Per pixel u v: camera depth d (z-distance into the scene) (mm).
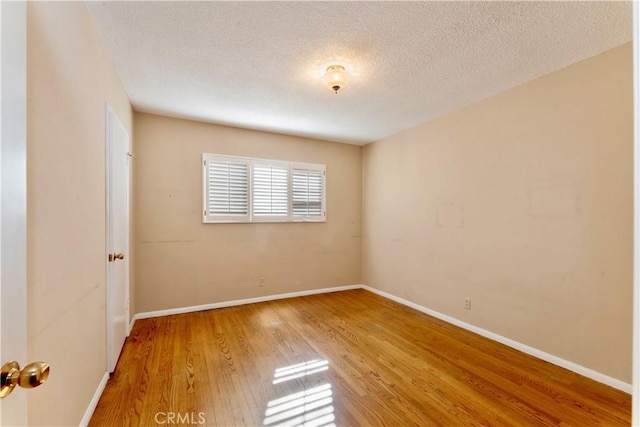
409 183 3781
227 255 3689
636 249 626
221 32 1821
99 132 1832
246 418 1648
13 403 620
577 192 2143
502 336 2643
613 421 1631
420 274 3588
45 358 1118
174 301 3389
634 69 633
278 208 4043
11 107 630
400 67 2242
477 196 2893
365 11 1627
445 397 1848
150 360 2287
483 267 2822
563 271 2219
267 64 2207
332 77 2217
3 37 600
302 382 2006
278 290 4051
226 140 3697
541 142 2365
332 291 4480
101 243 1873
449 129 3213
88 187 1624
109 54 2051
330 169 4469
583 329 2105
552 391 1909
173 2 1560
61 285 1267
